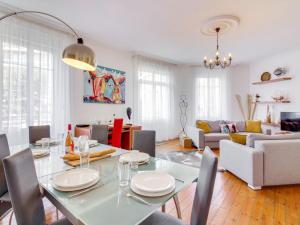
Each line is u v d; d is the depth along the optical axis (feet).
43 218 3.55
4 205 4.69
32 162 3.64
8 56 9.06
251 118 19.39
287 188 8.41
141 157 5.17
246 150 8.55
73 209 2.83
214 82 20.22
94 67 5.80
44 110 10.51
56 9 8.86
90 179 3.69
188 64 20.06
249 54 16.25
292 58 15.24
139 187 3.29
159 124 18.21
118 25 10.54
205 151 3.90
